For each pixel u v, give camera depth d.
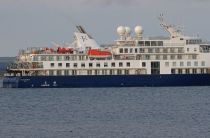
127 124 163.62
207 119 170.50
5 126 162.12
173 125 161.12
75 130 155.25
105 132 152.38
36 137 146.88
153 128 157.12
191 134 148.75
